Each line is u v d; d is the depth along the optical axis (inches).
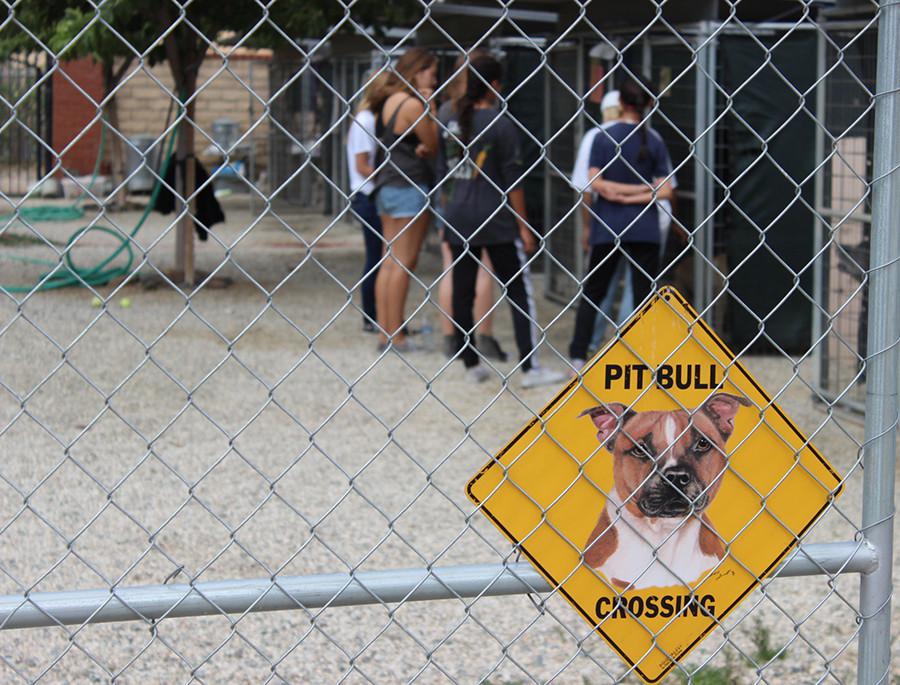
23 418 336.8
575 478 132.4
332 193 860.0
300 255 692.1
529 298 381.1
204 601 122.3
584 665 190.2
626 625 136.2
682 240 425.7
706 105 409.4
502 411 354.3
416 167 396.5
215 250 708.7
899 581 220.5
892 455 139.5
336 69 813.2
